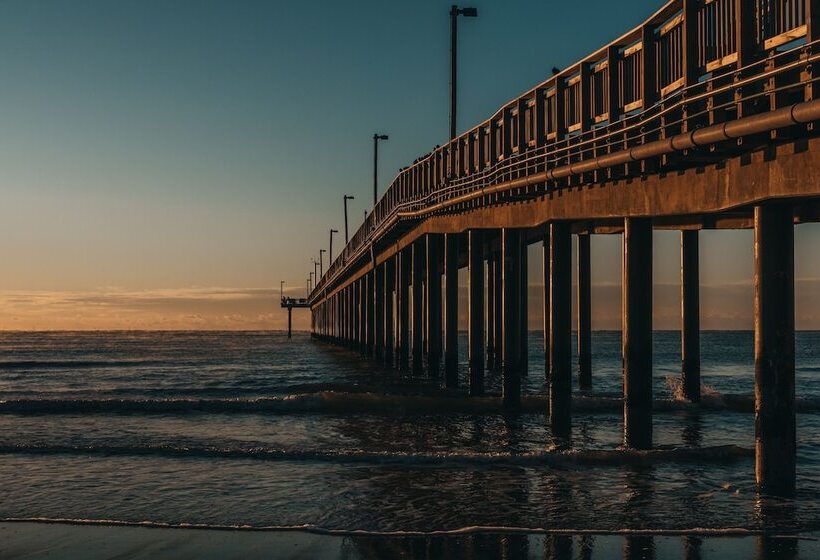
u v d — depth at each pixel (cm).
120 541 1375
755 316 1423
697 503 1592
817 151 1222
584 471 1922
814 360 9056
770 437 1431
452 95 3556
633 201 1811
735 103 1326
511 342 2944
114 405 3462
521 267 4794
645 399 1984
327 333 14862
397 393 3906
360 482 1848
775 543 1303
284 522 1499
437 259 4097
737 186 1431
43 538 1398
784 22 1259
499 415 3091
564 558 1243
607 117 1855
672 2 1535
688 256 3219
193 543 1359
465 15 3572
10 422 3086
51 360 9600
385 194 5041
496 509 1573
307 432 2803
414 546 1320
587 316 3972
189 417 3241
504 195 2467
